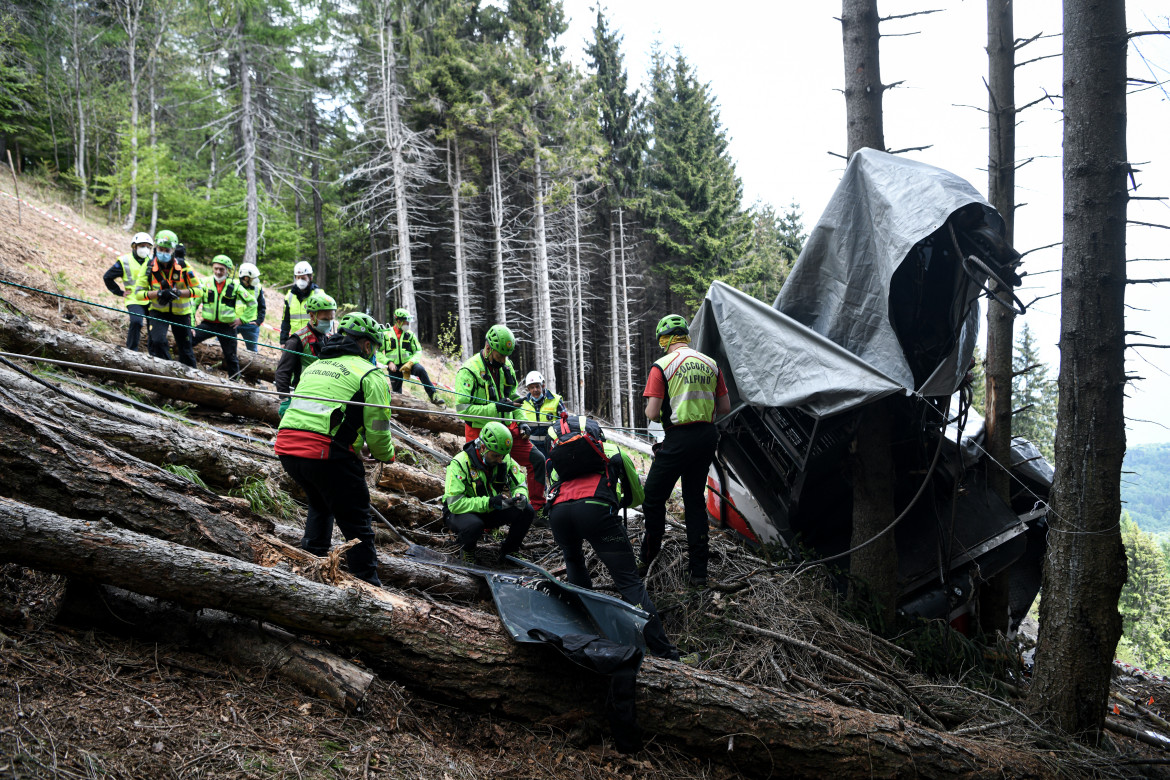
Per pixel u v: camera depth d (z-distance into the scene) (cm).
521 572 473
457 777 273
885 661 454
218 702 262
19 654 246
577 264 2848
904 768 341
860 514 507
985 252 443
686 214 3161
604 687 333
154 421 484
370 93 2394
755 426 576
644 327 3506
